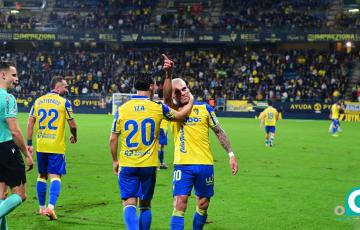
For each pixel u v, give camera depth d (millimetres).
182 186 9078
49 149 11359
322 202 13328
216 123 9375
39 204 11477
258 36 64312
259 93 60875
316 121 55375
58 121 11453
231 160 9523
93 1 74250
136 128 8875
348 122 55156
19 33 67375
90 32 67438
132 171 8859
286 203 13156
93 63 68750
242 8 71438
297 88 61000
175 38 66375
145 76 9117
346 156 24219
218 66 66938
